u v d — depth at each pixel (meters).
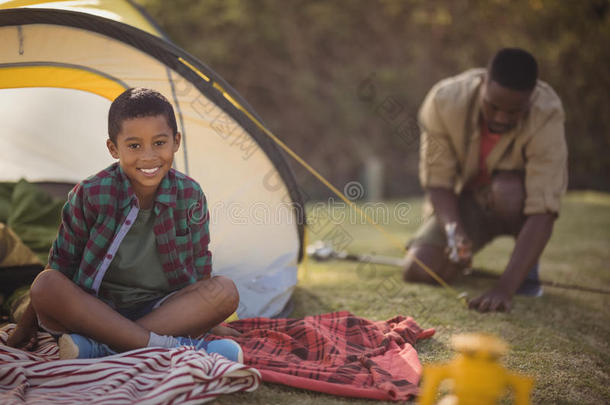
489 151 3.00
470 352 1.30
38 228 2.91
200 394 1.54
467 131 2.97
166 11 6.50
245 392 1.68
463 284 3.19
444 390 1.74
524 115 2.76
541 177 2.76
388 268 3.53
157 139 1.72
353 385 1.73
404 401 1.67
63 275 1.68
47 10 2.08
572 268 3.56
